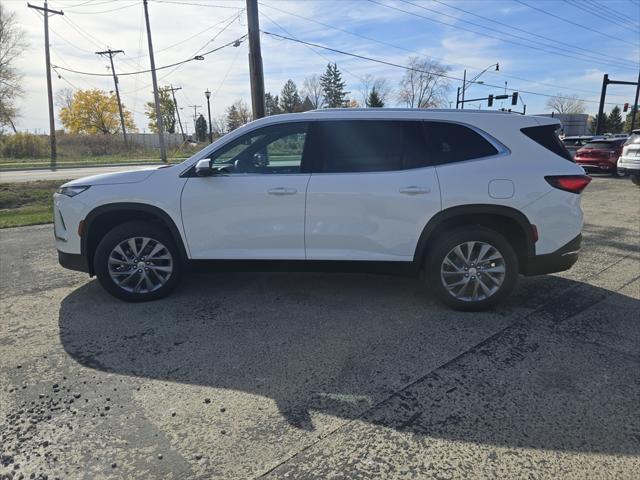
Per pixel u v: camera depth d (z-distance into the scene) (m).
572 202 4.07
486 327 3.91
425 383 3.04
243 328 3.89
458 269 4.14
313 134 4.22
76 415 2.70
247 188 4.16
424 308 4.32
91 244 4.45
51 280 5.23
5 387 3.00
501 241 4.06
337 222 4.12
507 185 4.00
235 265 4.31
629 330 3.84
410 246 4.12
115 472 2.25
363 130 4.18
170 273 4.43
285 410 2.75
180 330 3.85
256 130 4.29
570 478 2.20
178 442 2.47
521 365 3.27
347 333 3.79
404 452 2.39
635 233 7.61
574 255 4.15
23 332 3.83
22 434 2.53
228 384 3.04
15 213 10.77
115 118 72.50
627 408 2.75
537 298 4.60
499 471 2.24
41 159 38.69
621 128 83.69
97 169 28.33
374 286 4.93
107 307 4.37
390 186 4.05
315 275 5.30
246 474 2.24
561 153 4.15
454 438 2.49
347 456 2.36
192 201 4.20
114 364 3.30
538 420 2.64
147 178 4.29
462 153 4.12
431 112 4.21
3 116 41.44
